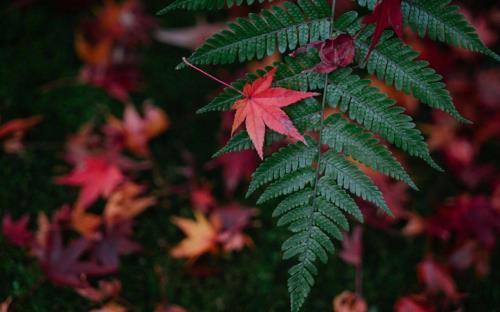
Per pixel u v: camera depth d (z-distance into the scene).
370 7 0.79
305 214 0.81
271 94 0.79
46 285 1.02
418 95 0.79
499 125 1.07
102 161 1.05
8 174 1.07
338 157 0.80
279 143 1.02
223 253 1.06
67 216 1.03
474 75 1.09
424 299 1.03
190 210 1.08
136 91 1.14
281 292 1.05
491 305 1.04
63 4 1.16
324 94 0.80
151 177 1.10
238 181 1.09
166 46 1.17
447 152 1.08
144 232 1.07
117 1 1.16
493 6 1.09
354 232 1.03
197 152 1.11
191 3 0.79
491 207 1.04
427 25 0.79
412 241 1.07
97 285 1.03
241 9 1.12
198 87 1.14
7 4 1.16
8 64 1.13
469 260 1.04
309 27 0.79
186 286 1.05
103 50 1.12
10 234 1.00
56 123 1.11
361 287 1.05
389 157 0.79
